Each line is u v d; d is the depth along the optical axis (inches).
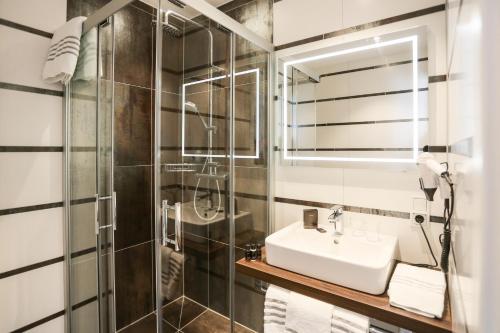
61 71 54.2
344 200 62.4
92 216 61.6
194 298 66.2
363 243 53.8
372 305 40.0
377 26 57.1
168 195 56.6
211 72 62.1
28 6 56.2
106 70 59.8
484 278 9.8
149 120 62.6
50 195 61.2
